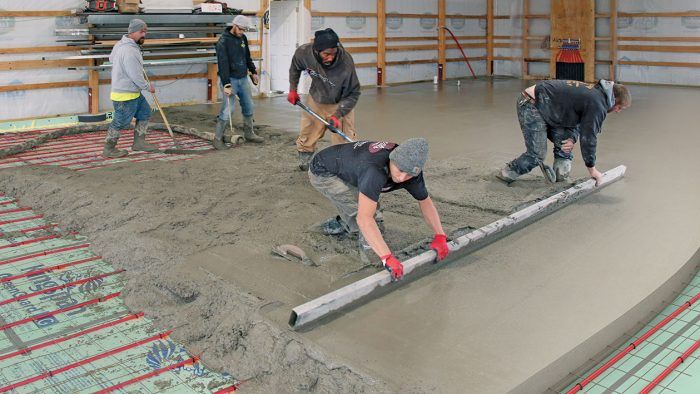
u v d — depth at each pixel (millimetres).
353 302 3152
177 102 10539
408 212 4586
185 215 4488
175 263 3686
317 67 5230
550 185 5230
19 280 3631
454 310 3123
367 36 13305
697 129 7828
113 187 5184
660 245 3887
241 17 6816
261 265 3648
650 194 4965
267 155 6523
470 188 5199
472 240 3818
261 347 2840
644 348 3002
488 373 2574
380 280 3246
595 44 13914
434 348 2777
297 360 2721
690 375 2768
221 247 3938
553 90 4797
